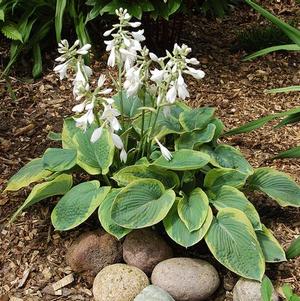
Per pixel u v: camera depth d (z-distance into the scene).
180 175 1.40
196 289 1.27
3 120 1.81
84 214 1.32
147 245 1.33
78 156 1.39
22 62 2.04
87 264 1.34
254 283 1.25
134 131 1.46
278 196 1.42
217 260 1.32
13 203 1.54
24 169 1.45
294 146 1.74
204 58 2.13
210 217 1.29
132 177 1.36
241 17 2.44
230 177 1.40
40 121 1.81
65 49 1.28
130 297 1.26
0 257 1.41
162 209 1.29
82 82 1.25
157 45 2.14
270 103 1.92
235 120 1.84
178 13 2.09
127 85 1.29
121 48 1.28
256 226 1.32
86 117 1.23
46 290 1.35
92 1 1.91
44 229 1.47
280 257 1.30
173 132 1.43
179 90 1.25
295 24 2.39
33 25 2.04
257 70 2.08
